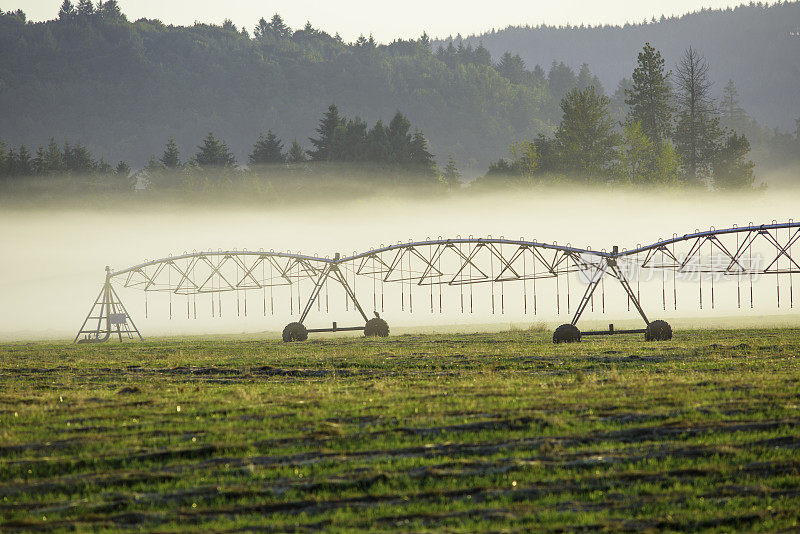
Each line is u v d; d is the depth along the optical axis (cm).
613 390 11856
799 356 16975
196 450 8450
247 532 6156
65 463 8088
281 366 18838
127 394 13562
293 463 7956
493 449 8275
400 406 10888
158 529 6269
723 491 6894
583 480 7250
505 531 6062
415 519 6381
